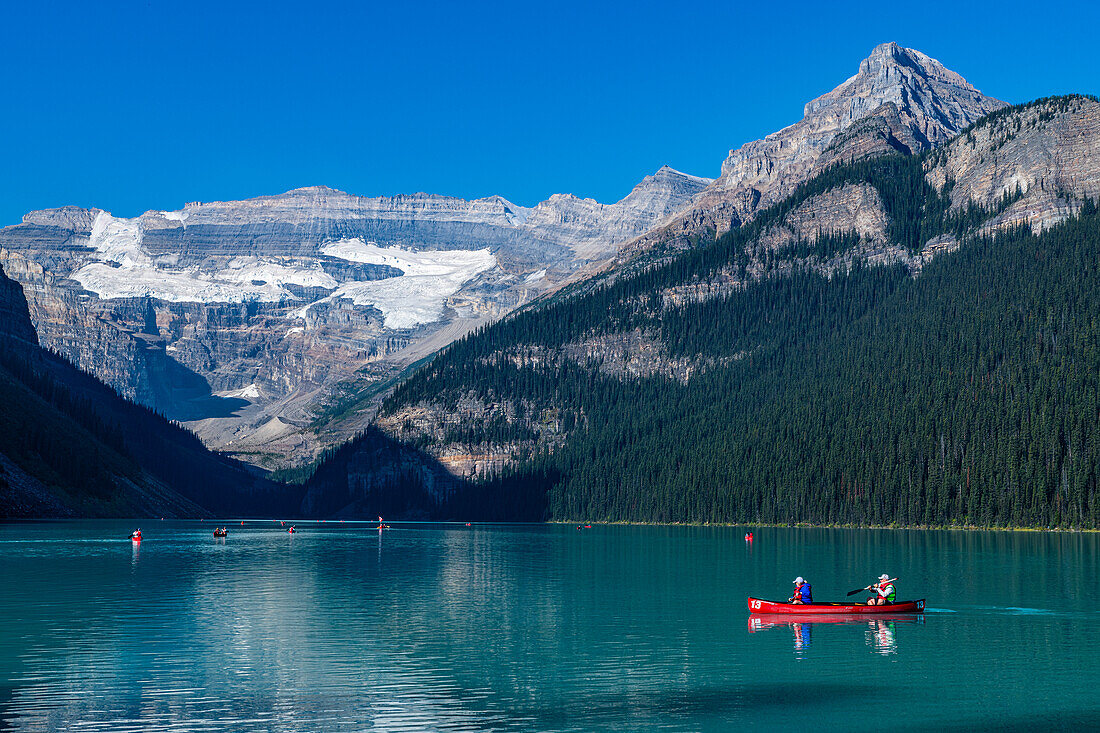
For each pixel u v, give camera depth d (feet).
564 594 332.39
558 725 166.30
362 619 272.10
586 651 226.17
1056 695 186.60
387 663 212.23
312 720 168.35
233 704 177.78
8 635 242.17
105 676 197.98
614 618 275.59
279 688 189.47
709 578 387.34
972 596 321.93
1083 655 223.30
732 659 218.18
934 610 289.94
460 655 221.05
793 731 163.53
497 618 274.57
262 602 306.96
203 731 161.07
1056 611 288.71
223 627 256.32
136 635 243.19
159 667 206.69
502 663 212.64
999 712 174.91
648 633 251.19
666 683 195.72
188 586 351.05
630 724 167.12
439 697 183.93
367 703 179.11
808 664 213.05
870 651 227.81
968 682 197.26
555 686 192.24
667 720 169.68
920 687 192.95
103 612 281.54
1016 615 281.33
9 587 343.05
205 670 204.33
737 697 184.65
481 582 373.20
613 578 388.98
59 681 193.47
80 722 165.27
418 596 326.24
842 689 191.21
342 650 225.76
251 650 225.15
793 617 276.62
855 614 280.72
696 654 223.51
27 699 179.63
